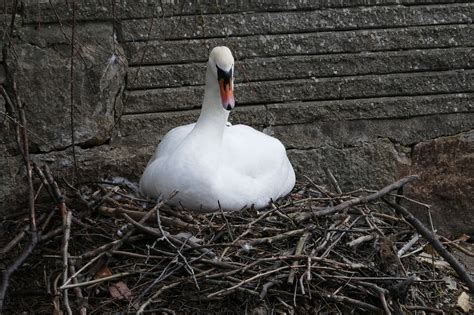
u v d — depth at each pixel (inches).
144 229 214.4
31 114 257.8
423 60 274.5
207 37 265.4
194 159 226.2
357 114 273.6
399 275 219.5
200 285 209.3
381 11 271.0
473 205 280.2
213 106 232.2
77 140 261.3
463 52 276.1
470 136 279.4
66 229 211.2
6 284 199.8
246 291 206.2
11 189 256.8
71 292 209.3
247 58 267.4
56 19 255.4
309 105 271.3
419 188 278.4
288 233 218.5
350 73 272.2
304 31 269.0
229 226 218.2
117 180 255.8
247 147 235.8
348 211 236.1
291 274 209.5
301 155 272.4
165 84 265.3
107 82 260.5
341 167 274.8
